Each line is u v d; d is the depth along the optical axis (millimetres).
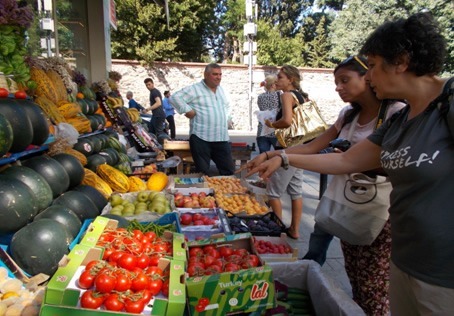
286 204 6156
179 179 5098
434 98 1496
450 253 1455
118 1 19594
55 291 1747
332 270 3930
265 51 25859
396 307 1777
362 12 24984
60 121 3793
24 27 3107
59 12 7363
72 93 4652
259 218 3818
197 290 1993
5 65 3072
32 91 3666
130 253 2115
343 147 2377
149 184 4570
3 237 2463
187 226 3309
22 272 2260
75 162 3463
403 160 1513
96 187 3969
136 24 20250
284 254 3021
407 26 1481
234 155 7004
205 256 2414
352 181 2355
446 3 19156
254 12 25812
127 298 1776
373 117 2391
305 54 30609
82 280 1816
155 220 3215
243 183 5297
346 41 25391
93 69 9047
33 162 2994
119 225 2852
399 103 2248
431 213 1458
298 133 4012
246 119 19547
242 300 2068
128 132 6824
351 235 2389
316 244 3088
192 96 5438
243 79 19219
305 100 4227
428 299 1529
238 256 2430
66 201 3070
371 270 2512
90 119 5156
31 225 2438
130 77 18203
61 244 2422
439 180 1425
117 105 6820
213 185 4918
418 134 1479
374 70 1602
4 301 1965
